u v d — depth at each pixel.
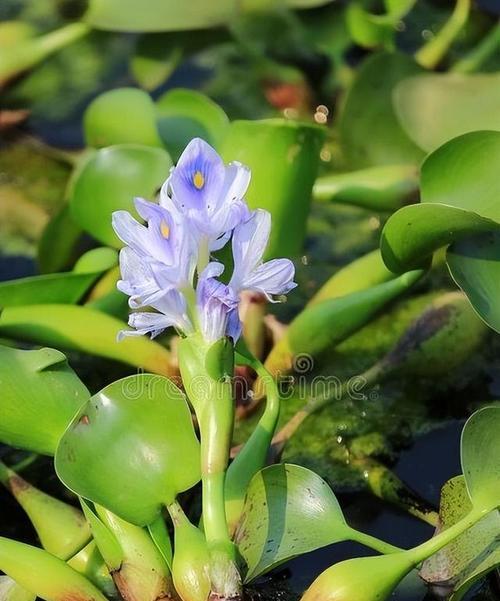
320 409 1.38
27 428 1.25
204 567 1.17
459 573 1.22
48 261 1.49
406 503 1.32
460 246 1.32
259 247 1.20
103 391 1.22
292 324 1.36
